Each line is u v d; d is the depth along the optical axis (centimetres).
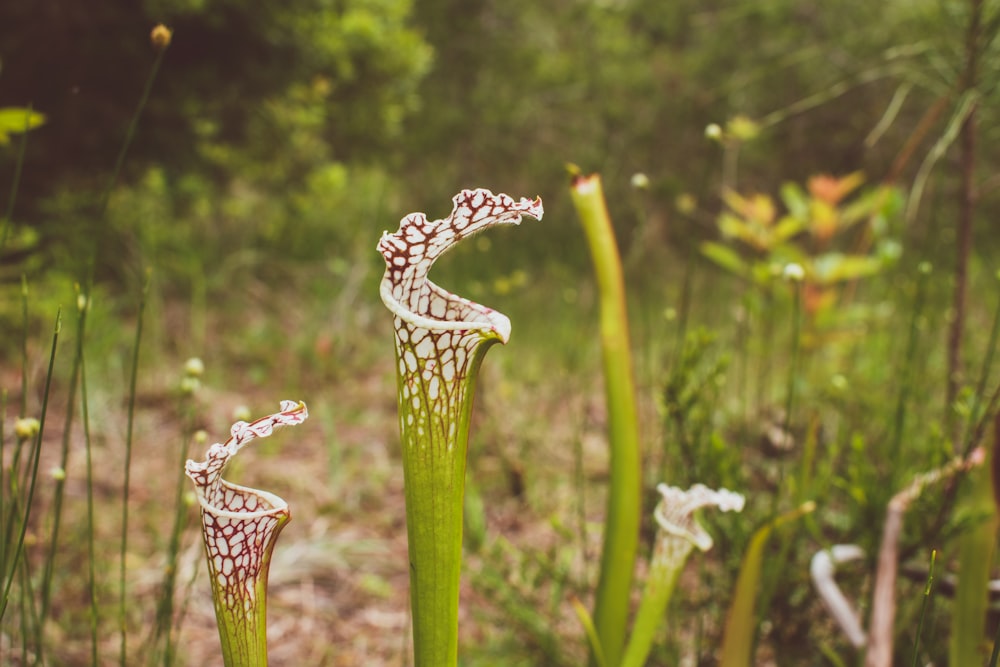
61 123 523
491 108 920
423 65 619
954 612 164
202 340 538
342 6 574
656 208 912
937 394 340
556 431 431
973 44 233
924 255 274
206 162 596
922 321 330
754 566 162
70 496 335
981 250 682
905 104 762
